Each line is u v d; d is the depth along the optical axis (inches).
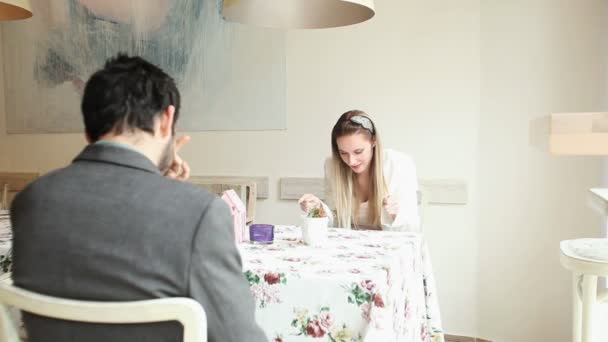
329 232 66.1
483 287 99.2
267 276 44.8
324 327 43.3
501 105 94.3
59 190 29.6
